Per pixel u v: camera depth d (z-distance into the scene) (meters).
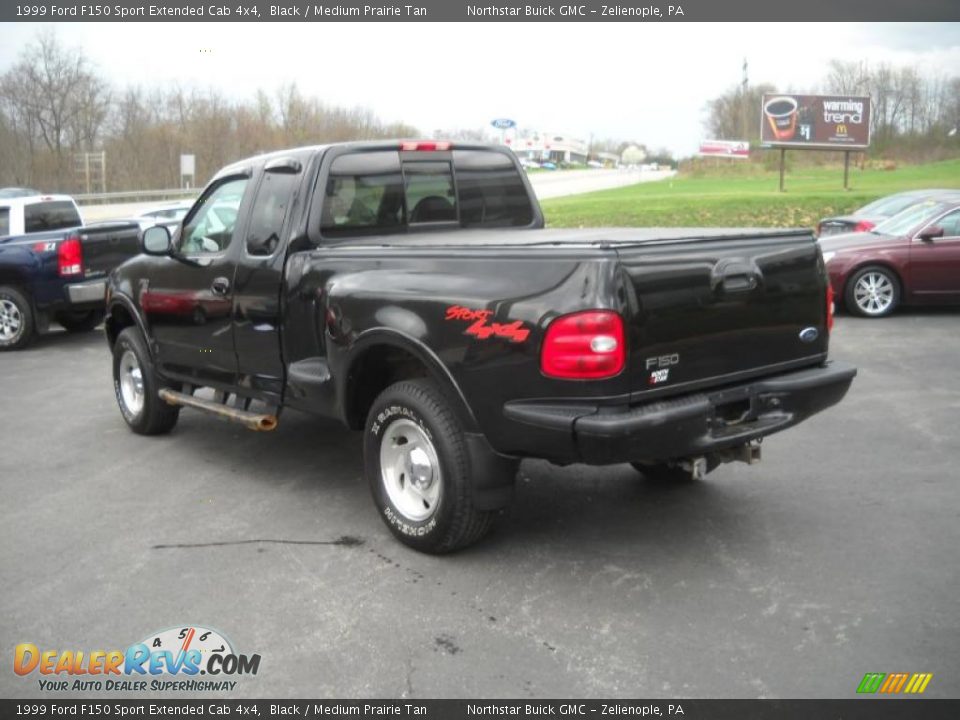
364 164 5.33
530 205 6.24
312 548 4.62
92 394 8.59
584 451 3.75
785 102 33.44
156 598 4.08
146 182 53.78
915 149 58.62
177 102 54.75
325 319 4.83
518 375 3.87
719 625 3.70
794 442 6.23
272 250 5.23
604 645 3.57
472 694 3.27
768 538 4.57
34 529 4.98
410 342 4.24
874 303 11.67
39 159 52.31
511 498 4.24
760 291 4.19
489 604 3.95
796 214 25.30
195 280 5.82
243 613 3.92
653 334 3.79
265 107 55.22
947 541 4.47
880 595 3.91
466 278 4.10
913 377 8.15
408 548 4.57
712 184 44.62
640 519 4.88
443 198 5.72
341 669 3.45
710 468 4.56
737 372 4.14
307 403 5.10
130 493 5.57
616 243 3.75
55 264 11.00
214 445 6.60
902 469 5.59
